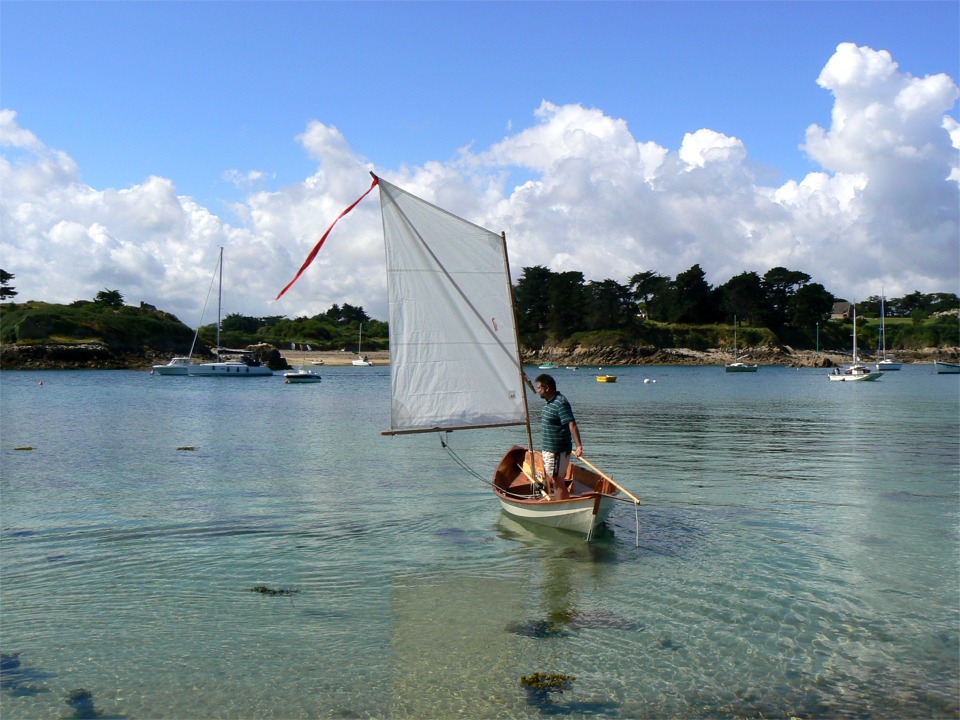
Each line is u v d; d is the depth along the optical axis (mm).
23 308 145625
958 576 11367
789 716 7285
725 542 13352
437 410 13867
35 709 7398
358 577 11406
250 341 186125
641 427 35719
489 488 18656
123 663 8430
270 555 12555
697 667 8320
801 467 22250
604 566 11914
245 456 24609
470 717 7293
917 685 7891
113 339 136000
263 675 8148
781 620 9648
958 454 25281
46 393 63594
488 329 14344
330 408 48500
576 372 146625
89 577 11406
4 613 9891
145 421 37906
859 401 57125
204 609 10055
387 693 7754
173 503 16750
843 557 12398
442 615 9844
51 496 17531
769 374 133250
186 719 7234
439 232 13836
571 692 7766
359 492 18062
